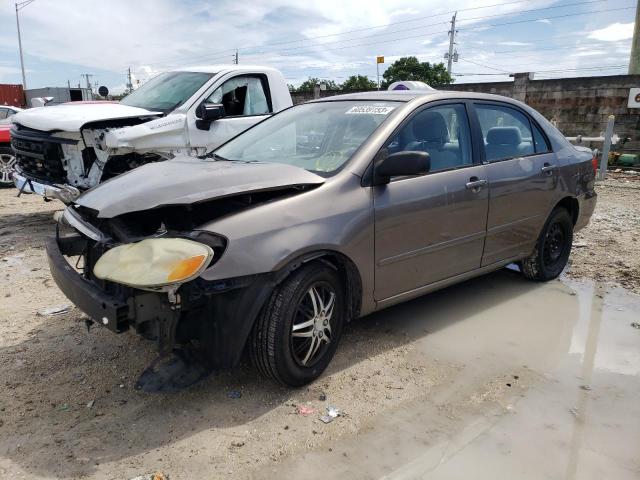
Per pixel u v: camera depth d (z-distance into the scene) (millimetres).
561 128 15641
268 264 2820
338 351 3672
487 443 2732
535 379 3357
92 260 3193
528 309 4473
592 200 5453
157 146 6297
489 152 4301
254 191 2973
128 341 3738
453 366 3504
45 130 6090
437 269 3885
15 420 2848
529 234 4676
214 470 2508
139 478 2436
